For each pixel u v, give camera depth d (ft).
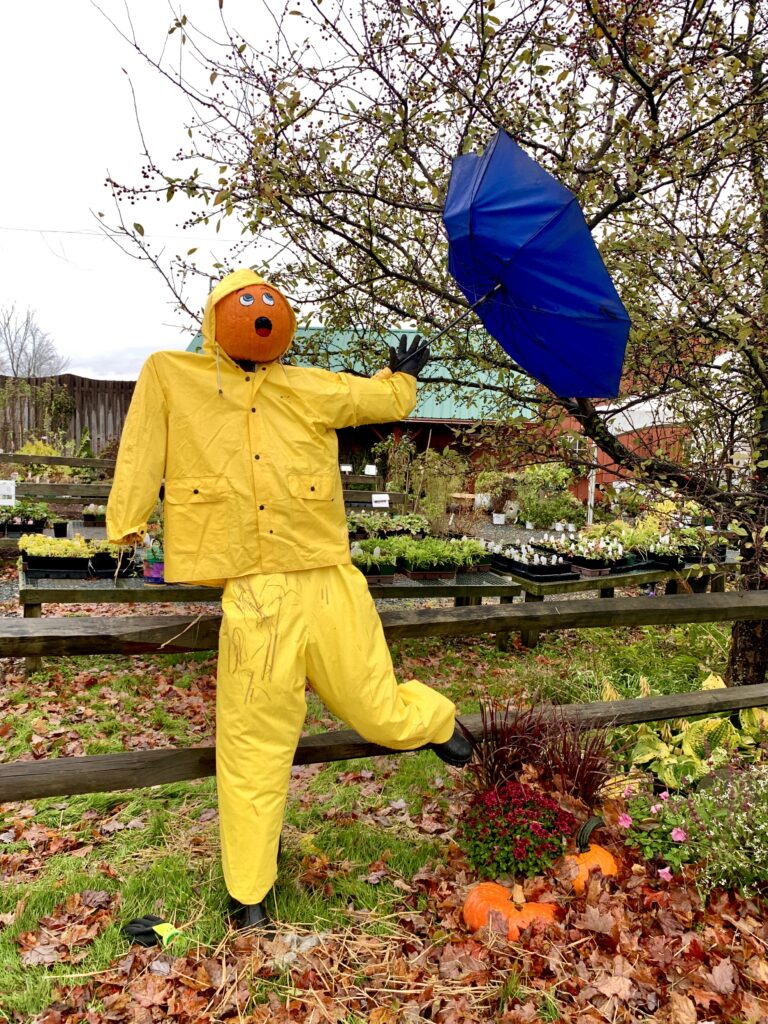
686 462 13.17
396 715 8.32
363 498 26.12
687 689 15.72
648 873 8.82
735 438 12.21
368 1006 7.02
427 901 8.55
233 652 7.73
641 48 9.02
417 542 21.90
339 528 8.47
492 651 19.67
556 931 7.75
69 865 9.33
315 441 8.29
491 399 15.17
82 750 12.89
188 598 16.71
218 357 7.87
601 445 12.44
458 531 26.21
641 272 11.27
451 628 9.91
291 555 7.98
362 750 8.96
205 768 8.36
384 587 18.25
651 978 7.22
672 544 22.61
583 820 9.10
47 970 7.41
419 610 10.18
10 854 9.61
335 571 8.36
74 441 47.65
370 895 8.67
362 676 8.17
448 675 17.51
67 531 27.12
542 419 12.63
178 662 17.48
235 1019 6.79
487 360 12.63
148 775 8.06
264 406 8.07
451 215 8.52
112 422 49.49
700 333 11.03
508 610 10.38
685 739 11.22
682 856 8.68
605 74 9.78
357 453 46.47
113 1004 6.93
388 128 10.52
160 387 7.86
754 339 10.75
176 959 7.50
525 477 42.22
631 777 9.86
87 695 15.30
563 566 21.09
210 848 9.71
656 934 7.89
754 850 8.49
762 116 10.91
